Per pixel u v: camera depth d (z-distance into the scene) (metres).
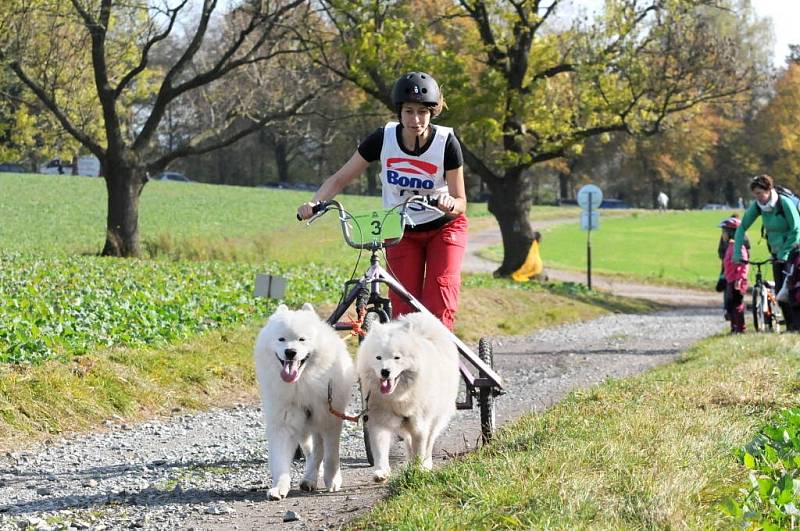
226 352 12.40
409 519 4.81
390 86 28.62
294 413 5.99
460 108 28.50
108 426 9.20
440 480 5.55
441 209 6.68
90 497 6.39
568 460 5.69
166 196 66.31
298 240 40.34
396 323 6.18
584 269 45.19
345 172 7.09
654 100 29.50
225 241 33.31
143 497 6.35
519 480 5.28
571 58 29.98
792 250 14.30
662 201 85.94
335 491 6.23
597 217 32.31
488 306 22.19
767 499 4.58
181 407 10.23
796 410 6.32
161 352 11.49
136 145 29.45
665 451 5.86
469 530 4.64
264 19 27.92
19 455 7.91
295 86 31.16
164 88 29.14
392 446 8.27
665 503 4.77
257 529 5.40
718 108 89.31
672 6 27.89
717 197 109.81
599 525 4.52
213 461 7.62
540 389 11.54
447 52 28.73
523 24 29.45
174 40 56.81
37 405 8.94
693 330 21.05
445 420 6.73
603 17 28.17
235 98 31.02
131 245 29.36
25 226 43.41
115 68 31.48
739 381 9.01
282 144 92.44
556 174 105.19
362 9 27.45
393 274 7.31
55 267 21.89
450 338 6.75
